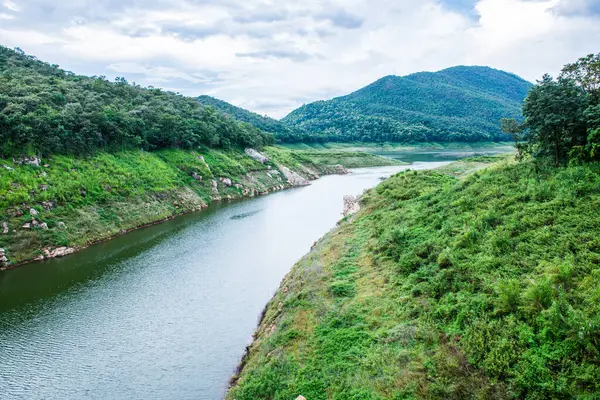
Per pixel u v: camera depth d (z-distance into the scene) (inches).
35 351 926.4
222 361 868.0
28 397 777.6
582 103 979.3
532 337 534.3
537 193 898.1
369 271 973.2
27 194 1675.7
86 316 1087.6
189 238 1856.5
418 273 840.3
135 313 1100.5
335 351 681.6
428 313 689.6
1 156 1813.5
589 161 956.6
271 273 1387.8
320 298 885.2
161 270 1427.2
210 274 1385.3
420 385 538.6
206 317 1070.4
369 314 768.3
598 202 765.9
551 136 1059.9
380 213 1406.3
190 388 783.1
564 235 714.2
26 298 1198.3
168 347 930.7
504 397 477.4
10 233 1525.6
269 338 828.0
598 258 626.2
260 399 631.8
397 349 631.2
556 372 478.6
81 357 901.2
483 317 613.9
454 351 580.7
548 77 1073.5
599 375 446.3
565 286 599.2
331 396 581.3
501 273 698.2
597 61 1023.0
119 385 802.2
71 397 773.9
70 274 1389.0
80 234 1737.2
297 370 662.5
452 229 952.3
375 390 556.4
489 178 1154.0
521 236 772.6
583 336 483.2
